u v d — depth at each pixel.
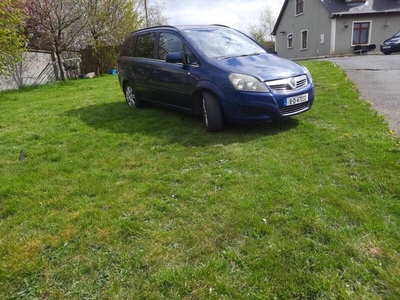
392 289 1.55
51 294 1.64
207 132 4.19
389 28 21.53
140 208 2.41
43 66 13.23
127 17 16.81
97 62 16.98
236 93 3.72
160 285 1.66
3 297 1.63
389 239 1.88
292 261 1.76
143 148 3.79
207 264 1.78
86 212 2.38
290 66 4.09
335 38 21.56
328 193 2.42
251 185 2.65
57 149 3.91
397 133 3.60
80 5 14.04
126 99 6.34
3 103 7.88
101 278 1.73
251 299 1.54
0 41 8.75
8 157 3.74
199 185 2.74
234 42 4.76
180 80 4.46
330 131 3.81
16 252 1.97
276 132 3.95
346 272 1.66
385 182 2.51
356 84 6.55
